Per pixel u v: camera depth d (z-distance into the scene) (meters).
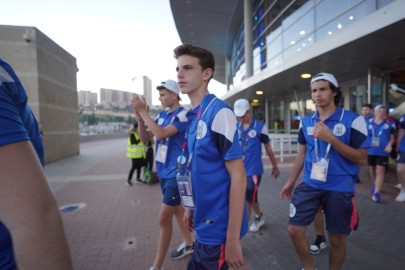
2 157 0.66
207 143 1.49
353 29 6.55
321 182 2.32
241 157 1.49
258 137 3.84
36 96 10.73
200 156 1.52
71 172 9.19
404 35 6.23
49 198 0.73
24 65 10.62
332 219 2.29
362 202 5.04
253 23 18.97
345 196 2.25
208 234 1.54
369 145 2.28
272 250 3.31
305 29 11.59
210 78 1.71
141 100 2.62
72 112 14.31
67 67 13.73
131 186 7.00
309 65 9.21
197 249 1.60
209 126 1.49
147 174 7.12
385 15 5.65
